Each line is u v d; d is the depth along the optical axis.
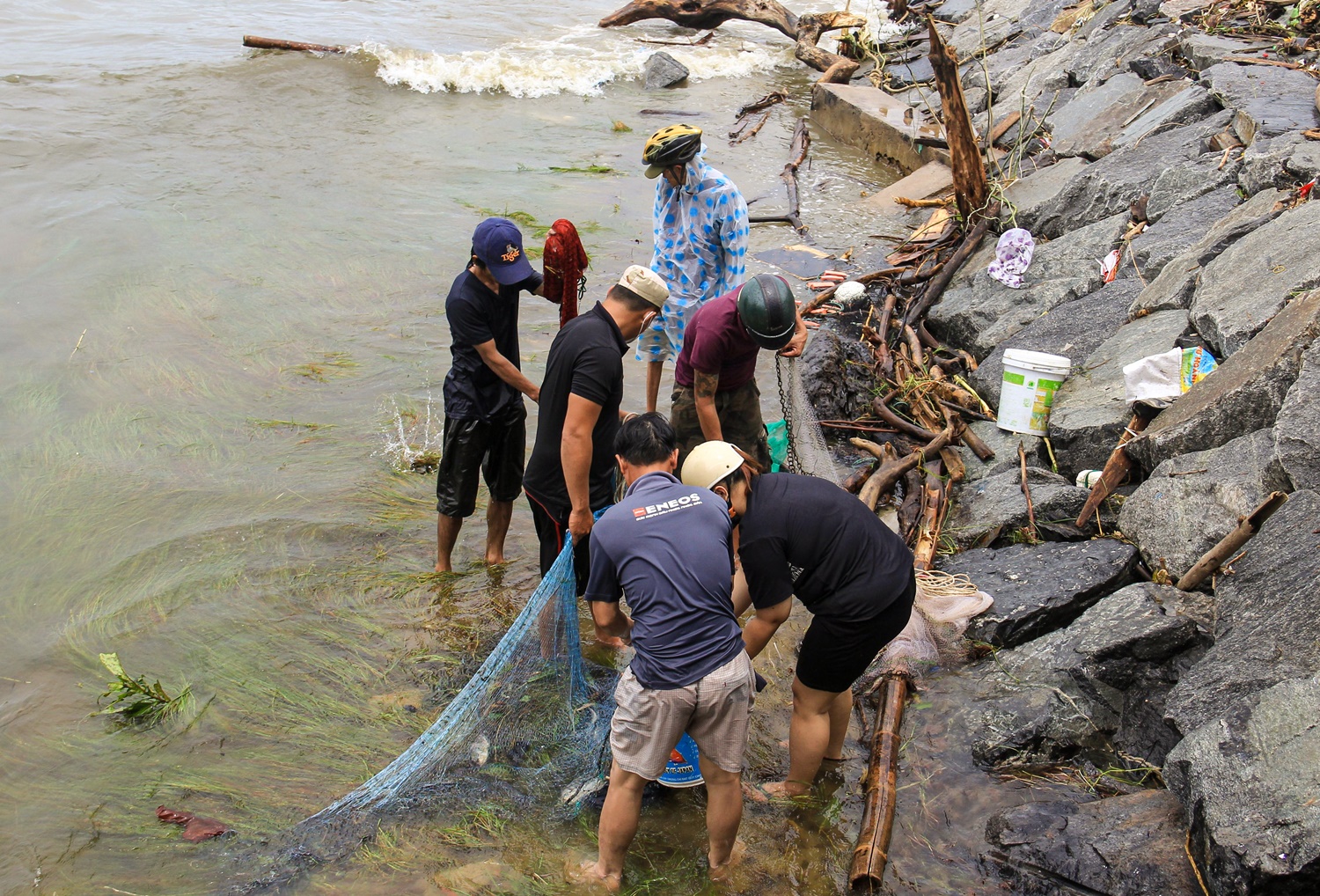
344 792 3.95
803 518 3.58
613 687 4.50
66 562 5.25
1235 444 4.88
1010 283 7.71
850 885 3.61
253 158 11.00
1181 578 4.55
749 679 3.46
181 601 5.00
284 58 13.98
